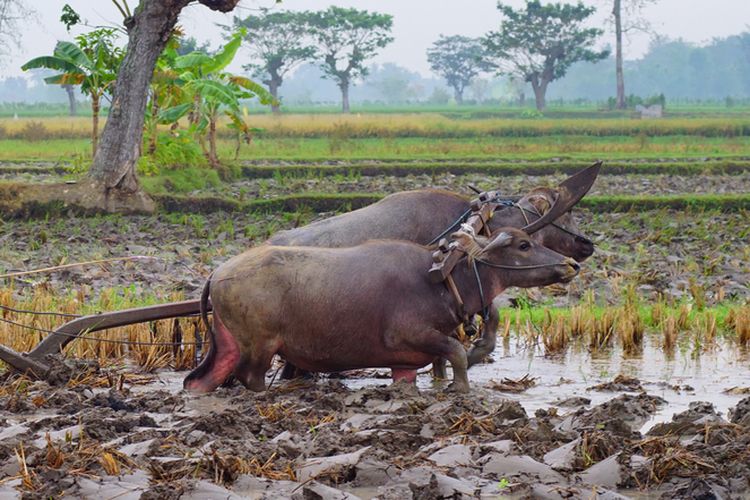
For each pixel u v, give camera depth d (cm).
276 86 10225
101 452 696
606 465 675
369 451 696
